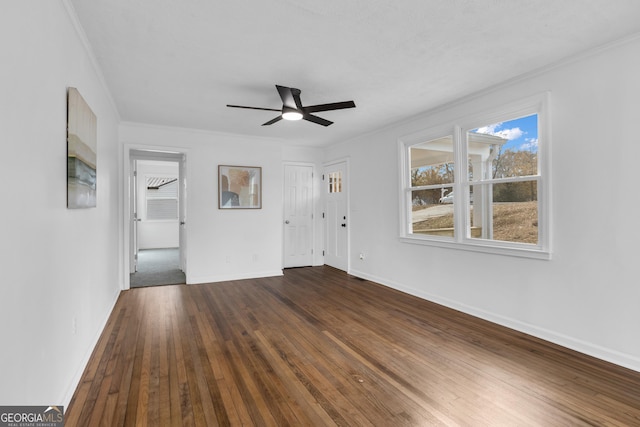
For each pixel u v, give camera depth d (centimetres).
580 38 239
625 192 240
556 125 280
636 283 235
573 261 270
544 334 291
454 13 210
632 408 192
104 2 196
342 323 334
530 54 263
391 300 414
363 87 331
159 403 198
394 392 210
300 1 197
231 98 364
